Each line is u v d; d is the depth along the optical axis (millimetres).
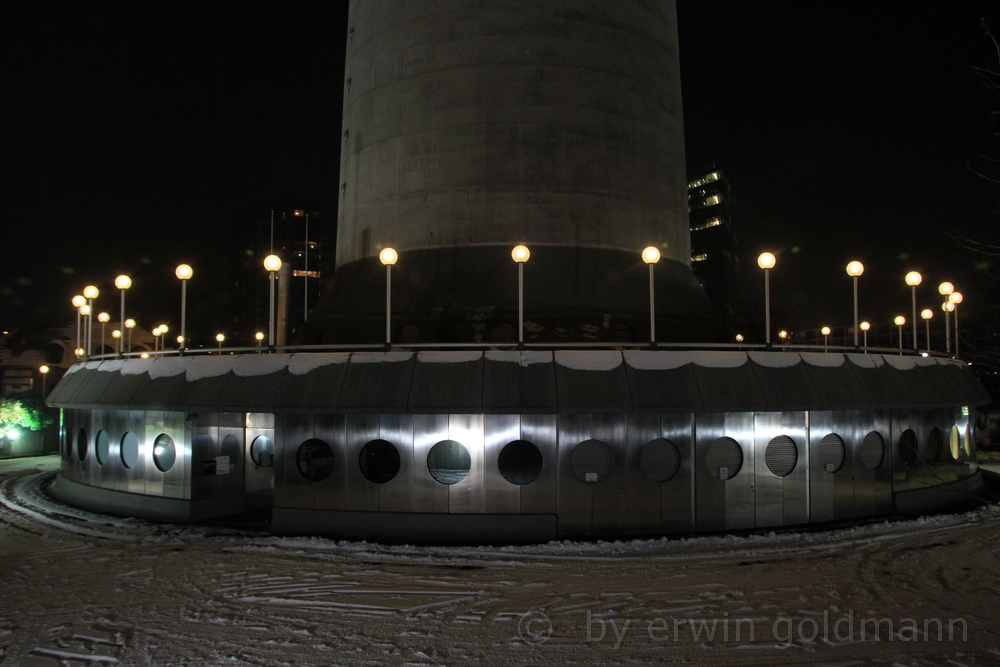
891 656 8961
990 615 10367
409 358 15492
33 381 51875
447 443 15156
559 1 23094
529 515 14805
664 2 25875
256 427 18656
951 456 19297
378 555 13789
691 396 14906
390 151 23656
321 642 9570
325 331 23375
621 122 23453
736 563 13047
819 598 11117
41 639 9773
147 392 17500
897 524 15867
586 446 15039
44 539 15719
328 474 15680
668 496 15109
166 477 17609
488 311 21203
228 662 8945
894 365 17438
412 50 23562
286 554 13930
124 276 20016
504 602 11070
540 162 22359
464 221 22297
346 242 25031
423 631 9922
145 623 10336
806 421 16062
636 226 23359
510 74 22578
